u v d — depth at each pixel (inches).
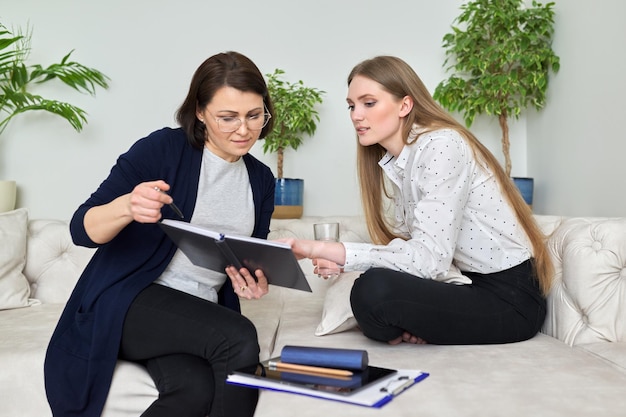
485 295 57.4
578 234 63.6
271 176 66.1
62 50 110.0
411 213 62.6
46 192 109.3
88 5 110.4
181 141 58.2
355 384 40.6
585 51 90.6
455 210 55.3
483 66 98.0
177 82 111.6
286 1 112.6
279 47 112.7
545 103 104.6
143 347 51.9
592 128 88.7
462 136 59.1
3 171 108.4
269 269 50.1
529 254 60.1
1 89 107.7
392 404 38.5
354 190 112.7
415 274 55.2
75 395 50.7
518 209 60.4
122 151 110.6
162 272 55.7
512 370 46.8
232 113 53.6
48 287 88.7
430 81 112.4
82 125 109.7
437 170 55.7
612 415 36.1
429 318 54.0
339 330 63.9
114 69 110.7
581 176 92.2
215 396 49.0
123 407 52.2
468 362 49.6
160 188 47.7
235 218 60.7
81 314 52.7
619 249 60.4
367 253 55.1
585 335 60.0
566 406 37.8
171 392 50.1
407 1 112.5
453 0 112.1
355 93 61.3
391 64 60.7
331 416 36.7
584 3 90.6
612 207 83.5
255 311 80.3
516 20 98.7
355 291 55.2
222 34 112.3
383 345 57.4
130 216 48.9
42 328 68.1
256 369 44.0
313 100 106.5
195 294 58.5
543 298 61.1
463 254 60.1
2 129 106.9
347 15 112.7
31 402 55.9
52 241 90.0
